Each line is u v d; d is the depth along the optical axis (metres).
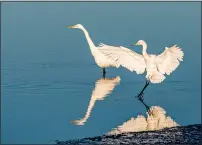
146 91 21.94
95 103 20.45
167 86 22.50
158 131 17.58
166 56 20.92
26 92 21.64
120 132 17.45
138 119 18.80
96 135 17.20
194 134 17.28
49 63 26.17
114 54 21.23
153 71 20.83
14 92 21.52
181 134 17.28
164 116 19.12
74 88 22.28
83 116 19.06
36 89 22.06
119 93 21.72
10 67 25.28
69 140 16.70
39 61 26.50
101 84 22.92
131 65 20.95
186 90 21.95
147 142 16.55
